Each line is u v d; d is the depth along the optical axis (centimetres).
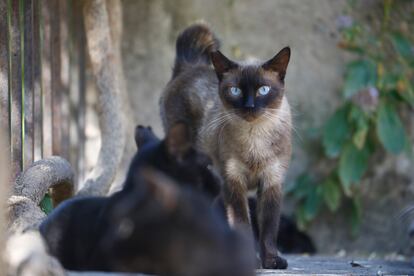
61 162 874
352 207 1473
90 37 1055
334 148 1402
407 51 1434
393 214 1475
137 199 529
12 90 847
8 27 824
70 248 596
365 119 1387
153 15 1418
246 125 862
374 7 1475
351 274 763
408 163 1481
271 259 848
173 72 1050
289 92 1465
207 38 1055
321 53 1473
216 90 941
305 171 1460
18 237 605
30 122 885
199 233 520
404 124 1473
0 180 565
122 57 1410
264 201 882
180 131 577
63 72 1077
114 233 538
